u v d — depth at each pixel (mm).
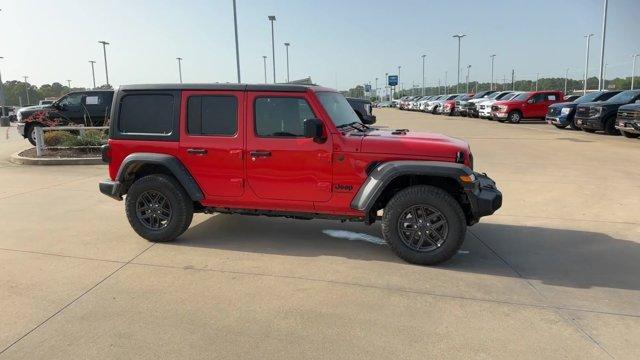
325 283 4594
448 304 4148
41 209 7441
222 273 4840
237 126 5469
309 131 4949
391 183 5289
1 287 4461
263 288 4465
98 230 6332
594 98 20562
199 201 5695
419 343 3496
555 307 4105
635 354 3369
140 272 4859
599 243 5805
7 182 9688
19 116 16266
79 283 4566
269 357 3307
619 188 8766
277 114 5375
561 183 9242
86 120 16344
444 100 41156
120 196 6004
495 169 10828
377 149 5102
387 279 4703
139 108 5797
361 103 15320
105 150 5938
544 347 3449
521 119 27141
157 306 4082
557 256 5375
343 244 5812
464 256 5383
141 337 3568
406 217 5098
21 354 3340
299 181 5344
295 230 6387
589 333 3658
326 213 5406
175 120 5652
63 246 5668
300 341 3518
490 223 6672
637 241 5867
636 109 16156
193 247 5676
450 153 4965
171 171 5590
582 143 15727
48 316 3895
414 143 5078
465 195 5156
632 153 13227
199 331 3658
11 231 6262
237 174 5512
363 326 3746
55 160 12070
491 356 3330
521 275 4828
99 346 3443
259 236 6121
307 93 5258
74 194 8531
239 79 23016
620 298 4289
